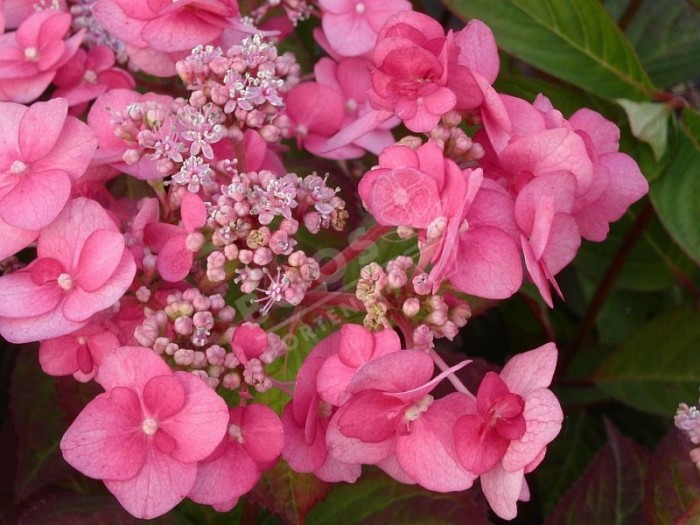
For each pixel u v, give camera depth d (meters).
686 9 0.60
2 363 0.52
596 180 0.36
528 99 0.51
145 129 0.36
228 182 0.36
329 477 0.35
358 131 0.39
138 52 0.41
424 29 0.37
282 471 0.39
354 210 0.45
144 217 0.36
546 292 0.33
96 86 0.43
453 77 0.36
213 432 0.33
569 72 0.49
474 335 0.58
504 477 0.33
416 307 0.33
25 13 0.46
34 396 0.46
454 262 0.33
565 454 0.54
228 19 0.40
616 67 0.49
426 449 0.33
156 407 0.33
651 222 0.56
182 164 0.36
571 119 0.39
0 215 0.35
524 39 0.49
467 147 0.36
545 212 0.33
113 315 0.36
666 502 0.40
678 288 0.62
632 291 0.61
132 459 0.33
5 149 0.36
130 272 0.34
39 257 0.35
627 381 0.54
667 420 0.56
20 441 0.46
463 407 0.33
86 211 0.35
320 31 0.46
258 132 0.37
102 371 0.33
